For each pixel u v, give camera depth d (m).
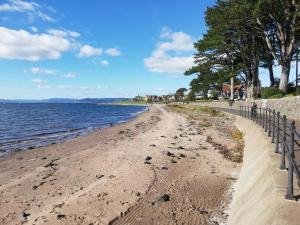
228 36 51.94
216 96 110.56
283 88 40.72
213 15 47.19
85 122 59.94
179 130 34.69
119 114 95.75
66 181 15.12
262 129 17.58
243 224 7.89
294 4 36.78
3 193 13.66
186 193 12.71
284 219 5.96
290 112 27.41
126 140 28.22
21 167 18.91
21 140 32.66
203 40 59.09
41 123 56.31
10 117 72.75
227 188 13.24
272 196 7.13
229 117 41.34
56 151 24.33
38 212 11.33
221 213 10.67
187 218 10.38
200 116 52.84
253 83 54.66
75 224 10.14
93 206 11.52
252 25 44.53
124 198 12.23
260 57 54.50
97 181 14.72
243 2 39.03
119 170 16.48
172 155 19.89
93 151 22.89
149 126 43.31
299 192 7.10
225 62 61.59
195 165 17.28
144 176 15.06
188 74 66.38
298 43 42.59
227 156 19.34
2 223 10.55
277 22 39.91
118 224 10.14
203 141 25.72
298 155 10.75
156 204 11.59
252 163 12.77
